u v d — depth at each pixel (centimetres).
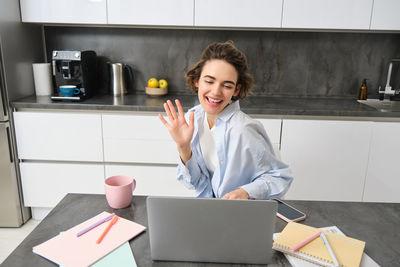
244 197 106
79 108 232
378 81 281
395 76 276
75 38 283
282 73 283
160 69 288
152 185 246
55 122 237
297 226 92
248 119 124
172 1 239
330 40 275
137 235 91
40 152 243
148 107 230
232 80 106
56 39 284
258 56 281
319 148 233
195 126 129
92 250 83
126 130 236
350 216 104
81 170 246
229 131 121
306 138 231
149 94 272
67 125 237
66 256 81
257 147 120
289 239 86
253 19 240
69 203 109
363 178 238
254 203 75
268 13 238
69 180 248
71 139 240
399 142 230
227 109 123
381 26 238
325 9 236
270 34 276
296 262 79
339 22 238
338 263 77
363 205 111
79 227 93
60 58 246
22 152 243
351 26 239
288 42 277
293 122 229
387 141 230
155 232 79
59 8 242
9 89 234
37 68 258
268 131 231
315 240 86
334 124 229
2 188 242
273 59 281
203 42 281
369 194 240
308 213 105
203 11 240
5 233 242
